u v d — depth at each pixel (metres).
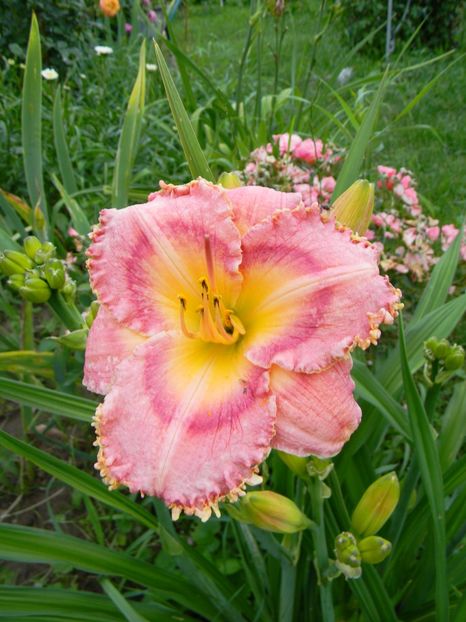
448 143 0.99
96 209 0.66
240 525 0.31
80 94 0.96
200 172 0.33
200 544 0.40
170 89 0.33
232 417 0.21
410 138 1.02
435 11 1.37
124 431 0.21
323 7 0.67
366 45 1.41
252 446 0.20
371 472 0.33
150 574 0.30
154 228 0.24
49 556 0.27
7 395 0.28
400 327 0.24
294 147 0.61
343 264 0.21
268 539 0.26
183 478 0.20
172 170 0.77
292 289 0.22
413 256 0.53
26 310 0.44
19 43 0.97
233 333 0.24
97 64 0.96
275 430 0.20
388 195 0.57
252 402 0.21
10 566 0.42
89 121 0.82
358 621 0.34
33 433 0.49
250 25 0.66
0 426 0.52
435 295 0.38
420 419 0.24
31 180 0.46
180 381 0.23
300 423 0.21
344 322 0.21
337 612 0.35
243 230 0.24
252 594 0.38
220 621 0.32
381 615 0.28
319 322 0.21
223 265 0.24
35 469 0.49
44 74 0.80
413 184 0.59
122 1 1.21
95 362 0.24
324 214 0.23
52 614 0.27
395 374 0.34
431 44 1.42
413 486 0.29
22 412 0.46
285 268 0.23
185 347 0.24
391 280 0.55
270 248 0.23
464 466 0.29
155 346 0.24
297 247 0.22
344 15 1.43
